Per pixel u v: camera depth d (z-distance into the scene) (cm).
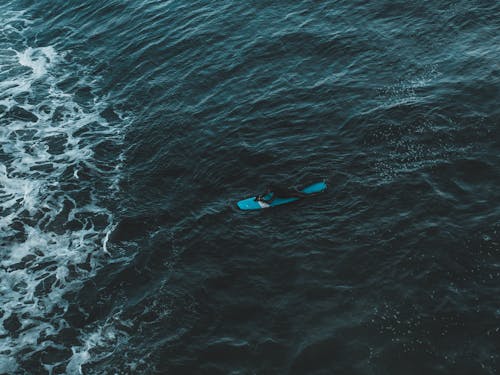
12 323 2245
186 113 3253
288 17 3884
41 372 2045
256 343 2006
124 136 3209
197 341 2055
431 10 3606
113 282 2358
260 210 2533
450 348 1862
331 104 3058
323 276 2192
